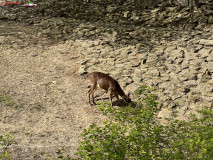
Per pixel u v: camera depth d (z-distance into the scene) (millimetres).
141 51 19188
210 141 7137
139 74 16266
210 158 6988
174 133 9492
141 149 7508
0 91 14125
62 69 17375
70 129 11555
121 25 24578
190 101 13594
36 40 21703
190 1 25719
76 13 27672
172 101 13633
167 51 19000
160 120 12164
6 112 12414
